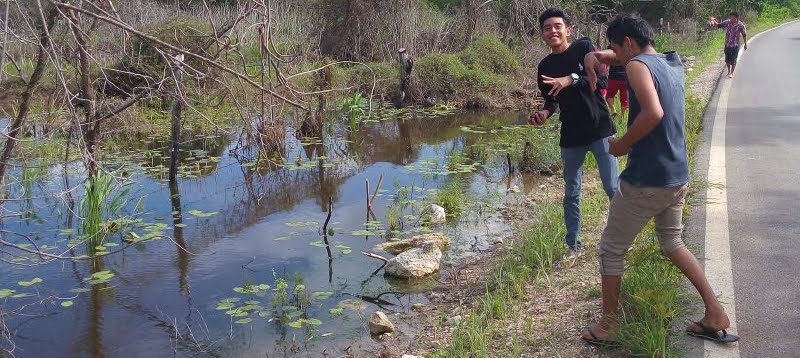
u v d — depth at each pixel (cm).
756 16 3931
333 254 657
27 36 525
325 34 1988
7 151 547
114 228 737
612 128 521
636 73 358
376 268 620
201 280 602
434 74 1606
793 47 2430
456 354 429
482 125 1347
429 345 464
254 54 1390
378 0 1950
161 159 1065
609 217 391
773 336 394
